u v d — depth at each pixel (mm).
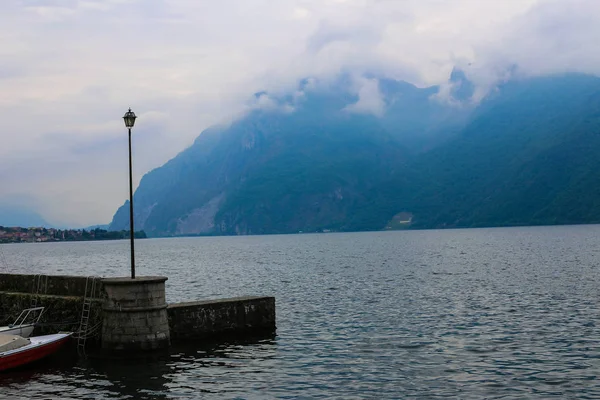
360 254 145250
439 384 27141
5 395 26250
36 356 31125
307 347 34688
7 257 178125
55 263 136750
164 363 30750
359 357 32281
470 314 45781
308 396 25578
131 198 32312
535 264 94125
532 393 25672
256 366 30406
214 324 36188
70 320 33719
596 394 25375
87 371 29531
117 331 31297
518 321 42188
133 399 25422
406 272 86312
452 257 120750
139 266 116438
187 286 71375
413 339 36812
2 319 35938
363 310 49125
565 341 35281
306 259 128750
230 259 136875
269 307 38812
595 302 50312
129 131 32281
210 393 26047
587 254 115812
